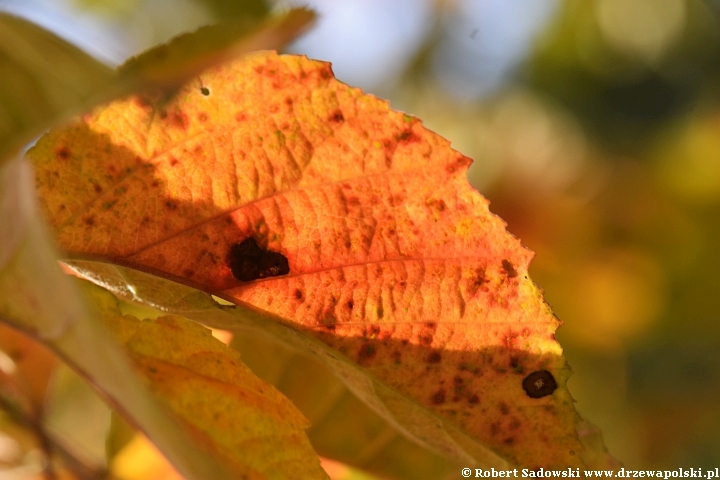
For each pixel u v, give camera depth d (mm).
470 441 190
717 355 355
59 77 159
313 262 185
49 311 152
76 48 160
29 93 160
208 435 166
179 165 181
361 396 194
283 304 186
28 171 152
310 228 185
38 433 190
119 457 197
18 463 191
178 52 155
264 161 183
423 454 209
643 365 358
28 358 186
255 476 167
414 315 186
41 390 189
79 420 222
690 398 351
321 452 208
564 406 187
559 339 359
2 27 160
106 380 153
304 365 203
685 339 359
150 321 170
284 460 168
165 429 152
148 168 181
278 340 194
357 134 183
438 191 185
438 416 188
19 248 151
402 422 193
